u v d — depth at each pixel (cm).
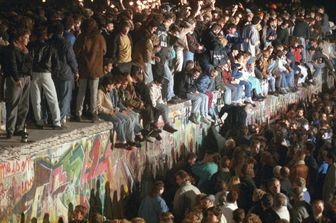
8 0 3722
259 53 4875
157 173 3691
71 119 3167
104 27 3347
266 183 3228
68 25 3108
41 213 2786
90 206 3112
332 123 4603
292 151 3800
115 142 3275
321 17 6144
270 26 5169
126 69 3338
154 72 3638
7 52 2700
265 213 2847
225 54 4203
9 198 2598
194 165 3397
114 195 3300
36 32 2900
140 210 3012
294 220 3017
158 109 3519
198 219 2650
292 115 4534
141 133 3438
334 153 3725
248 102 4600
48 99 2916
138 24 3544
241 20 4838
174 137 3850
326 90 6066
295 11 5944
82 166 3033
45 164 2795
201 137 4172
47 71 2895
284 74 5203
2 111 2873
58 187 2886
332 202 2955
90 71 3095
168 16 3756
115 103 3269
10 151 2598
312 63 5762
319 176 3541
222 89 4231
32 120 2973
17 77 2702
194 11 4272
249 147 3688
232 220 2788
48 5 3700
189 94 3956
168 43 3784
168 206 3284
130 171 3434
